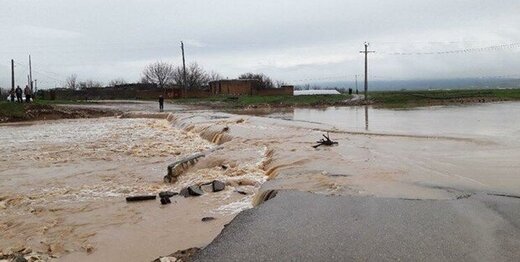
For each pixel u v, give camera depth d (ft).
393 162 41.78
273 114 127.34
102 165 54.80
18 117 124.98
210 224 28.30
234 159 49.26
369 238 20.70
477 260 17.98
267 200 29.19
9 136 88.94
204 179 41.63
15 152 66.74
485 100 188.96
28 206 35.60
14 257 24.13
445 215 24.09
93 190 40.86
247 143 60.23
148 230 27.99
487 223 22.61
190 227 27.96
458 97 203.72
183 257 20.94
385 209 25.44
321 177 35.09
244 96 222.28
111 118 133.08
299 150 50.47
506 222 22.75
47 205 35.65
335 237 20.93
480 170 37.52
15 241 27.02
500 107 144.05
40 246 25.98
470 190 30.01
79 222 30.63
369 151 49.08
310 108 162.71
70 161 58.18
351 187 31.30
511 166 39.22
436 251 18.98
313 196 28.73
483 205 26.04
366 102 188.14
